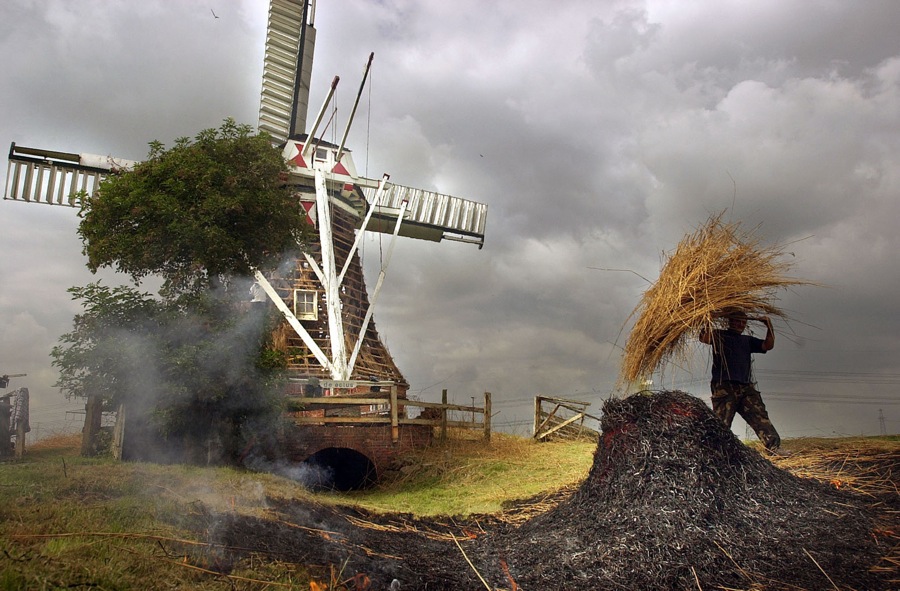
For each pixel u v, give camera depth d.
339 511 9.02
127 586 4.51
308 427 14.55
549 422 18.83
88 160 21.86
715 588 5.55
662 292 8.16
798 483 7.40
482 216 31.03
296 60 26.77
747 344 8.73
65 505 6.20
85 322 11.81
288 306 22.09
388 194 28.95
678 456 7.05
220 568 5.34
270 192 13.91
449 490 12.34
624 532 6.55
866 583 5.36
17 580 4.17
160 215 12.77
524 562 6.46
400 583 5.77
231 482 9.11
